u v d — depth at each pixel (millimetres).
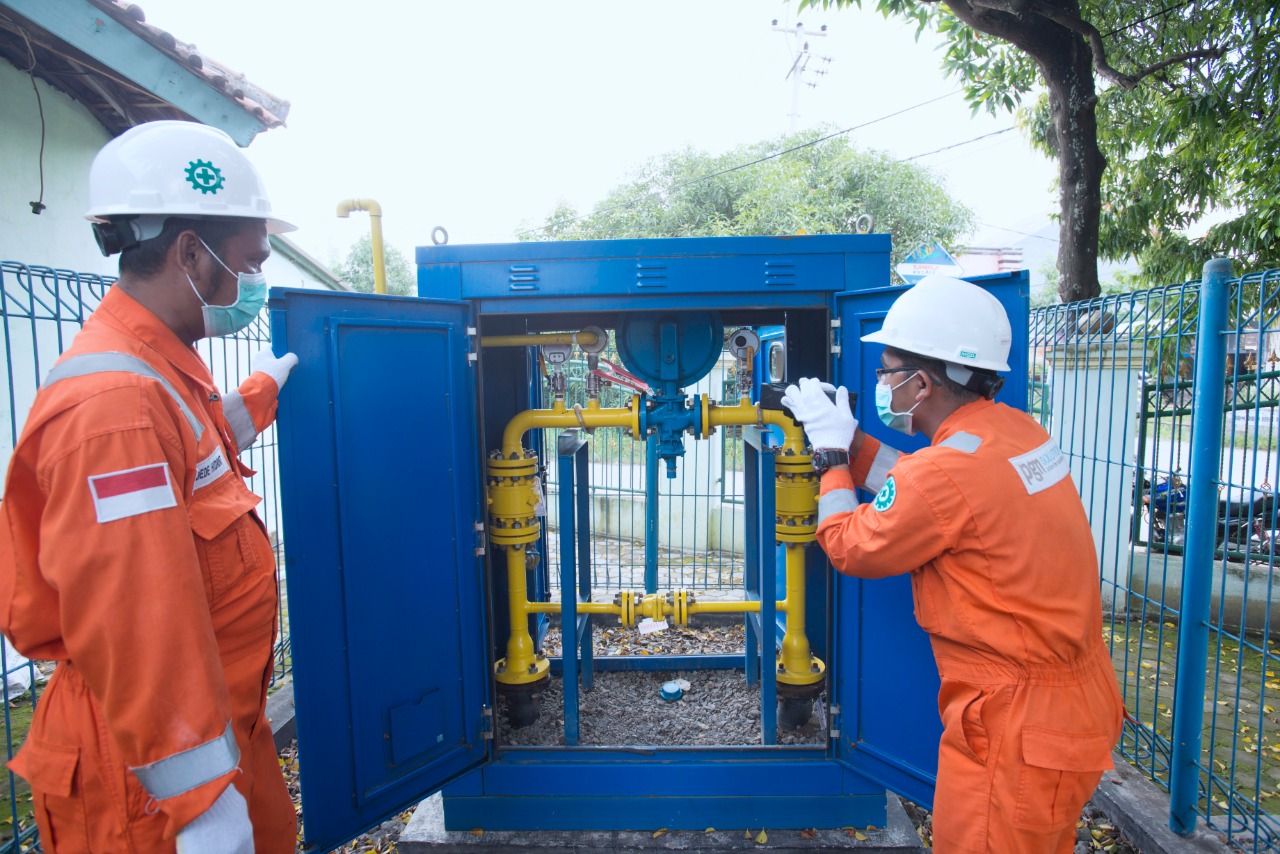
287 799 1487
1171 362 4160
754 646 2828
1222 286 2096
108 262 4367
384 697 1899
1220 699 3400
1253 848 2115
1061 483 1401
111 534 990
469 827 2246
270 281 6855
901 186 11609
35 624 1103
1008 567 1324
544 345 2318
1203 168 5680
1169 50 5504
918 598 1485
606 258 2053
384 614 1883
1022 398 1697
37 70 3826
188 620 1030
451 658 2059
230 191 1248
